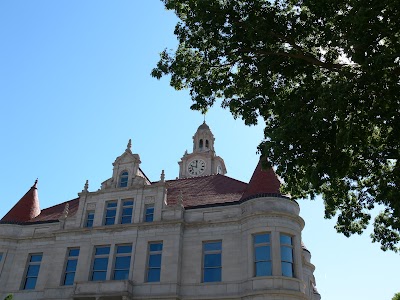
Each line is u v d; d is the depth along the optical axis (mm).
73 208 41406
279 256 29859
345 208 24594
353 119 17328
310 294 41500
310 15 20016
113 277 33125
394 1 15125
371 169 21375
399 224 22141
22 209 40625
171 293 30719
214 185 39938
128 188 36594
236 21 21250
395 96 16469
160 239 33344
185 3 22672
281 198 32125
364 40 16094
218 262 31969
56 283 33938
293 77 21500
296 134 17906
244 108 22094
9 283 36031
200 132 66312
